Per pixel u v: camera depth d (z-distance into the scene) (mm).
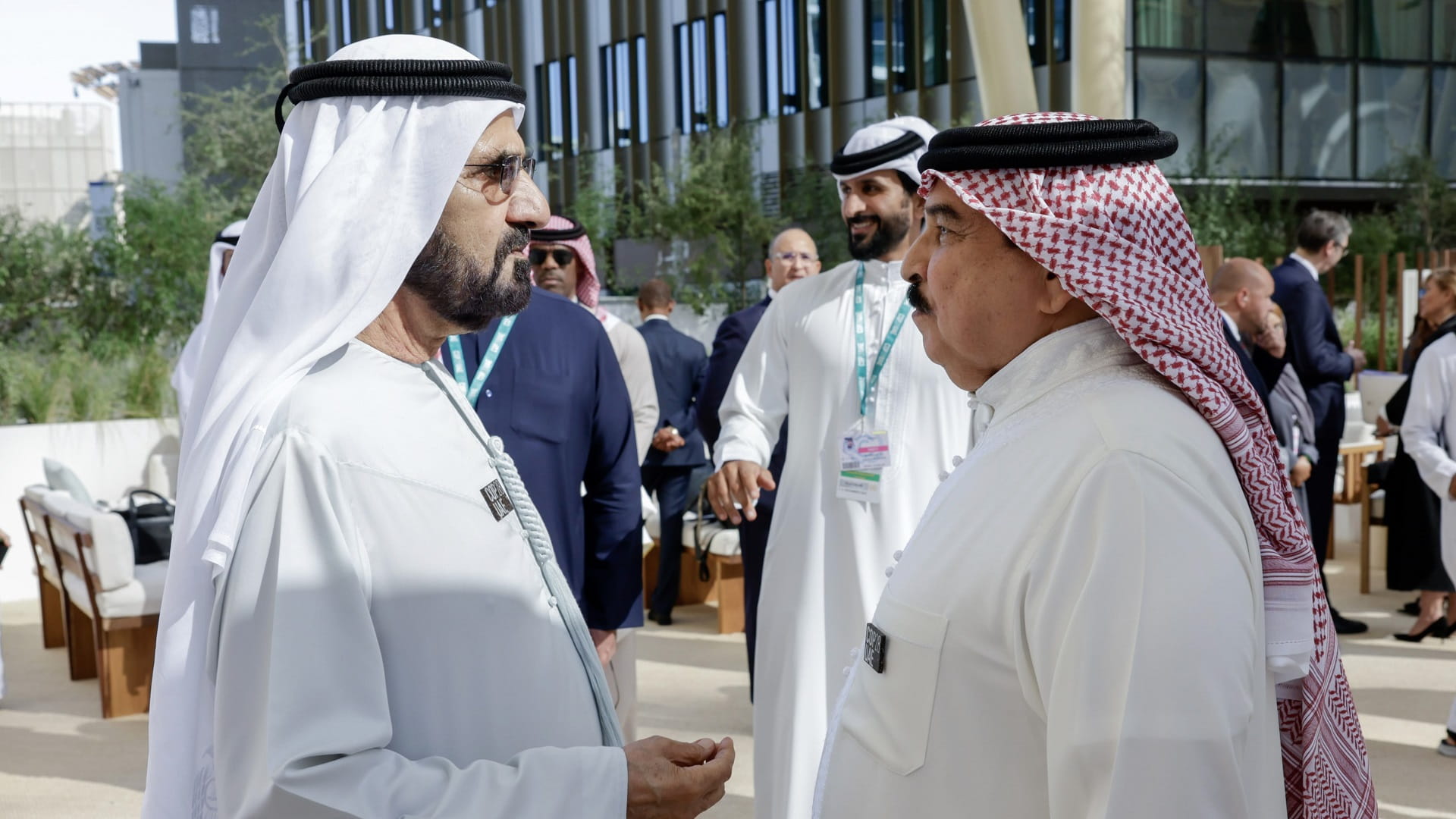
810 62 19875
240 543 1386
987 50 5734
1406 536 6160
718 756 1521
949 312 1525
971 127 1467
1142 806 1188
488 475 1587
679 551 7066
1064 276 1391
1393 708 5281
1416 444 5500
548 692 1530
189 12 26688
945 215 1521
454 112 1554
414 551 1439
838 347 3273
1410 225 17281
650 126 22734
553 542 2787
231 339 1586
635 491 3049
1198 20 17156
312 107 1569
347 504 1409
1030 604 1322
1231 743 1205
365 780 1290
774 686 3264
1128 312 1354
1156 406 1357
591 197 19781
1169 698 1201
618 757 1437
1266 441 1481
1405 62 18547
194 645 1438
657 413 6137
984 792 1381
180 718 1437
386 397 1515
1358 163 18312
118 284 11516
